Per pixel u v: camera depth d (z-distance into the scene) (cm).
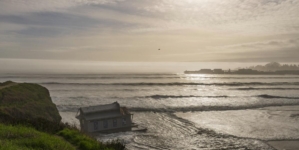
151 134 3862
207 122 4797
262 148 3192
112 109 4112
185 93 9988
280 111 6116
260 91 11231
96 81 15688
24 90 4822
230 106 6669
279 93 10369
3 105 3597
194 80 19375
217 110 6197
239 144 3353
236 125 4544
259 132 4028
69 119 4809
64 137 1731
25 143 1274
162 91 10694
